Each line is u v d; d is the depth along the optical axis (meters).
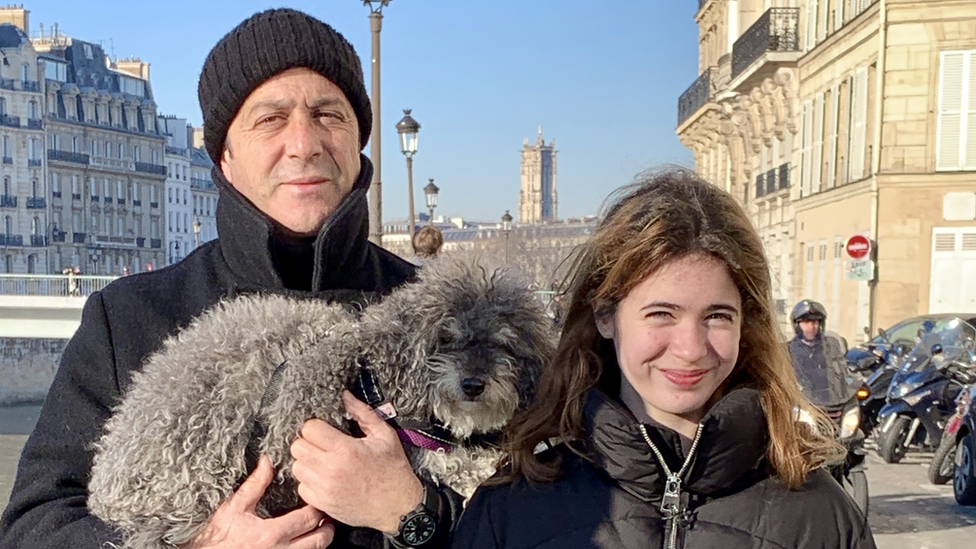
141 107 90.81
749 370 2.60
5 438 23.30
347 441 2.48
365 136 3.32
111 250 85.06
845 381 8.47
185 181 101.50
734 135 36.34
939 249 21.48
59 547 2.49
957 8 21.25
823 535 2.38
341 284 3.13
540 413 2.61
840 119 24.86
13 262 74.31
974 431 9.79
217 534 2.42
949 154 21.45
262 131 3.02
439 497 2.60
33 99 76.75
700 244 2.46
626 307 2.52
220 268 3.06
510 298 3.18
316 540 2.45
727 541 2.34
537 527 2.45
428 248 9.50
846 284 23.72
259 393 2.55
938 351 12.09
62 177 79.88
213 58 3.07
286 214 3.00
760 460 2.44
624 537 2.37
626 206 2.58
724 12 36.62
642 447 2.38
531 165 165.88
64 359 2.90
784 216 30.16
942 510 9.76
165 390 2.55
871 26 22.52
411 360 2.88
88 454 2.77
